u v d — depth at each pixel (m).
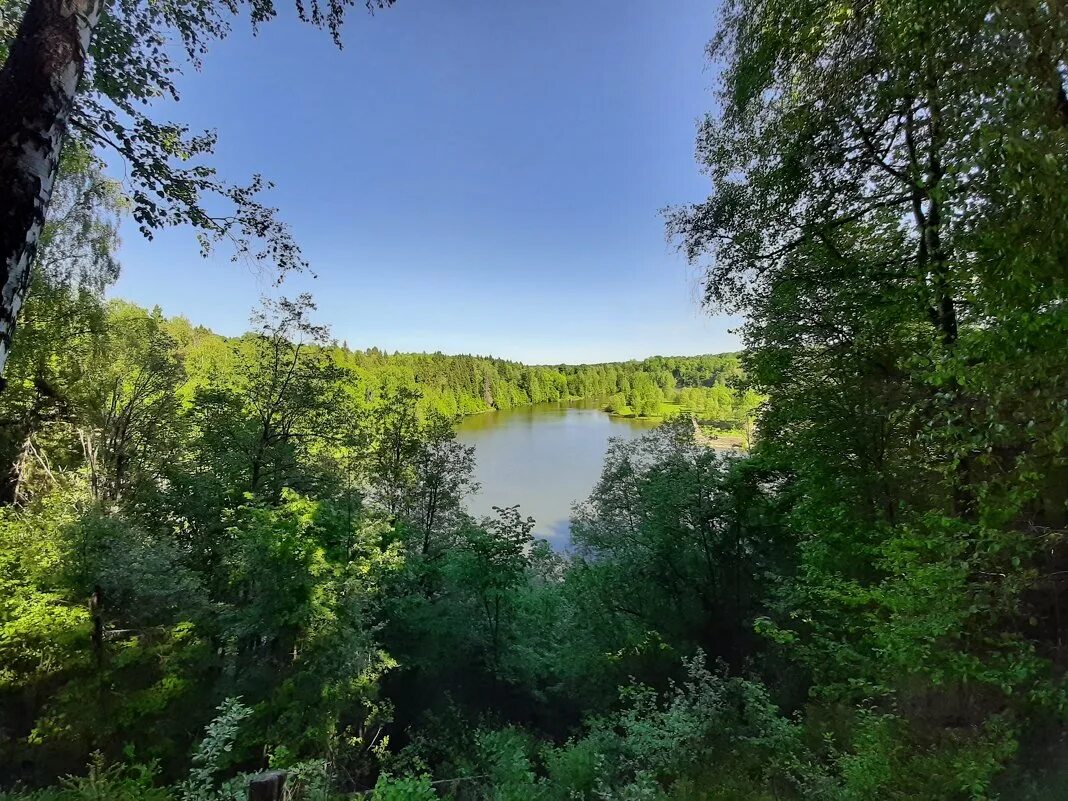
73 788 7.09
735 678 9.11
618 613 14.46
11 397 16.20
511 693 14.46
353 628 11.60
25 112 2.29
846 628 9.09
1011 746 4.84
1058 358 3.69
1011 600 5.03
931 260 7.06
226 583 16.02
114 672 12.02
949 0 4.44
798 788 6.59
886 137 8.30
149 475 19.80
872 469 9.20
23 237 2.25
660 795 6.77
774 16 7.97
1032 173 3.54
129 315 20.28
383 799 5.40
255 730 10.62
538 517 37.16
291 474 19.14
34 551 12.36
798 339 10.02
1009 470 5.30
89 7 2.61
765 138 9.39
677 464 15.06
